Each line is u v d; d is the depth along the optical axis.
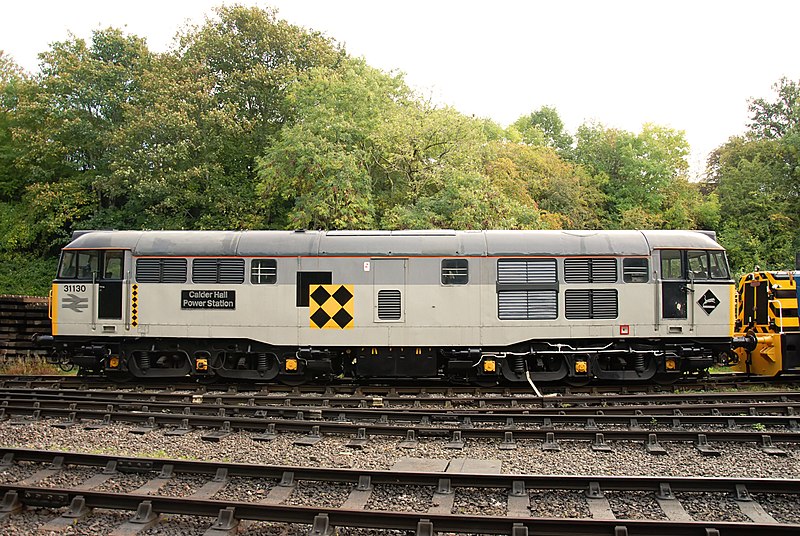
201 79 30.69
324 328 14.73
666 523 6.31
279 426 10.95
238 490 7.89
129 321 15.12
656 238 14.96
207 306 14.98
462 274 14.69
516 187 31.92
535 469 8.79
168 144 29.20
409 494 7.71
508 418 11.45
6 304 20.98
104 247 15.26
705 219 40.09
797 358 15.36
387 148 25.97
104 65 33.75
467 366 14.86
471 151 25.55
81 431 11.00
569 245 14.76
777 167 39.94
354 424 10.80
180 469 8.39
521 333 14.62
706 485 7.57
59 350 15.84
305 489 7.90
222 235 15.31
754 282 16.53
